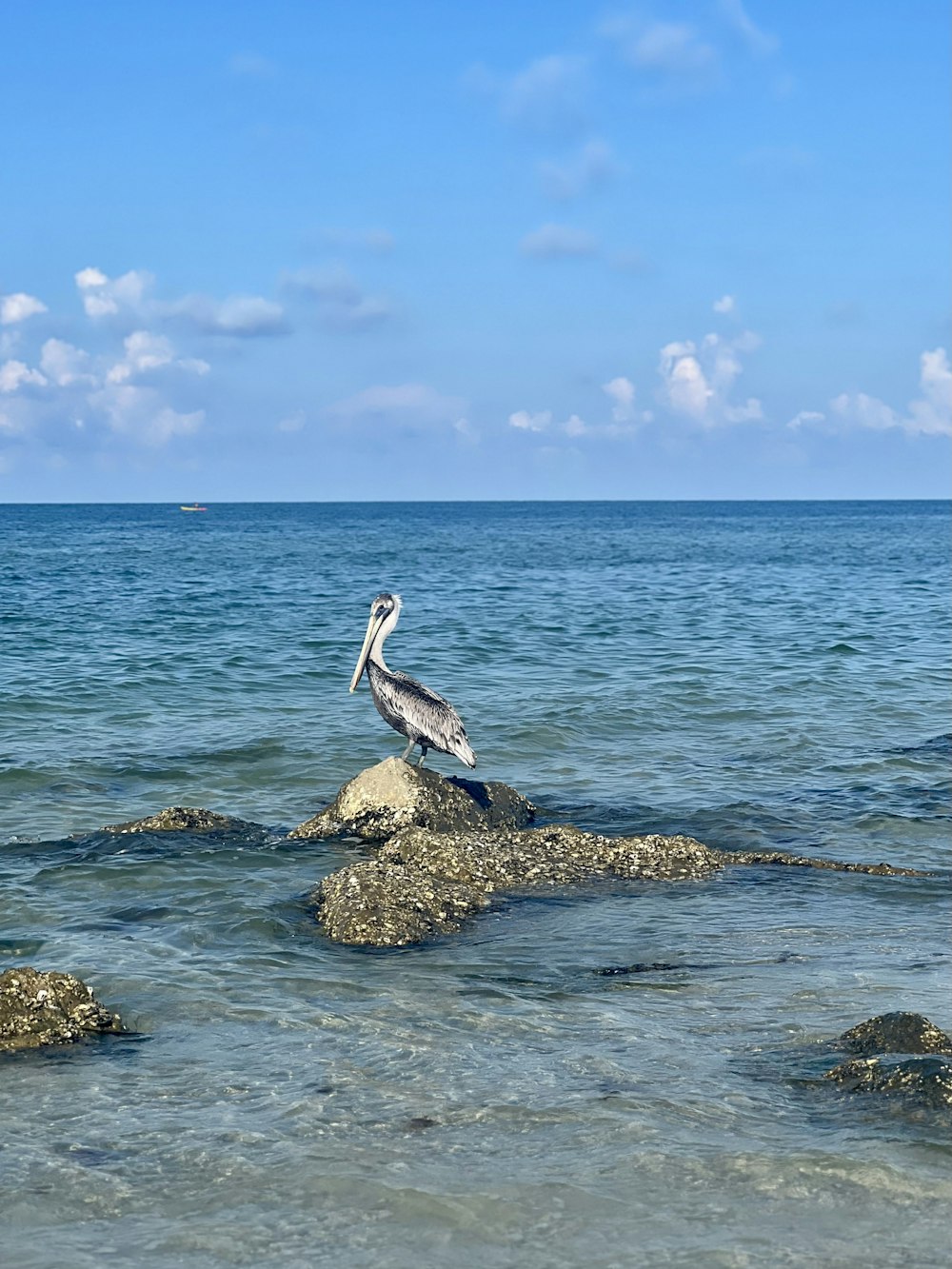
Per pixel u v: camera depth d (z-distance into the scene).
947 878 12.30
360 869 11.33
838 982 9.17
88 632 32.03
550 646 30.25
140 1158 6.39
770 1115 6.90
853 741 19.38
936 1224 5.75
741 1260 5.45
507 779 16.91
